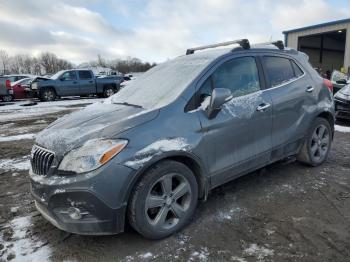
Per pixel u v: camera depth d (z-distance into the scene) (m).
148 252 3.12
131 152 3.01
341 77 13.75
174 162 3.28
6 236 3.48
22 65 89.38
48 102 19.03
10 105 18.11
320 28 25.77
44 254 3.14
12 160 6.35
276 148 4.37
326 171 5.04
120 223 3.04
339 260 2.91
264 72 4.30
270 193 4.29
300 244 3.16
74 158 2.97
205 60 3.96
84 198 2.90
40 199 3.12
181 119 3.39
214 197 4.20
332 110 5.22
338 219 3.61
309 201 4.05
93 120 3.38
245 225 3.53
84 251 3.17
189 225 3.55
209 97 3.63
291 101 4.49
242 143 3.91
